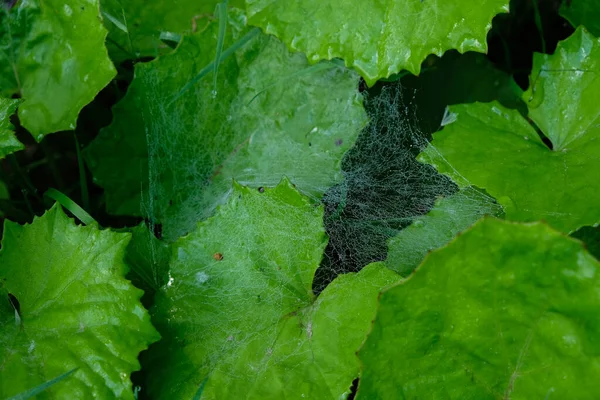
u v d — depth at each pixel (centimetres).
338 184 72
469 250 59
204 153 72
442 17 67
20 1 70
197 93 72
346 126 71
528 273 59
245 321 65
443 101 74
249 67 72
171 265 66
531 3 80
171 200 72
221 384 63
